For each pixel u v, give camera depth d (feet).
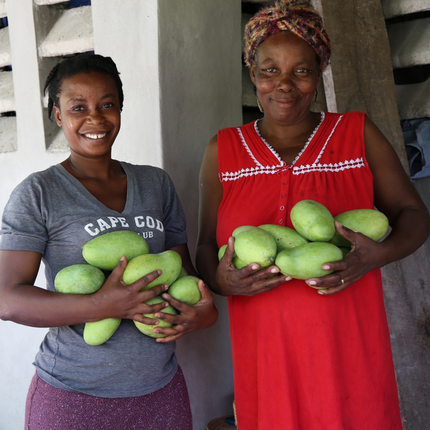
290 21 5.27
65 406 5.00
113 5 7.83
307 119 5.90
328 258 4.46
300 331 5.26
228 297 6.07
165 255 4.90
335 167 5.58
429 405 8.07
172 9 7.50
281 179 5.58
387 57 9.34
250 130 6.04
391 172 5.72
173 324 5.06
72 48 8.87
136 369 5.17
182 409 5.64
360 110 9.03
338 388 5.21
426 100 9.63
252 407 5.72
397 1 9.64
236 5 8.98
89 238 5.14
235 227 5.68
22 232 4.91
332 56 8.96
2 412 10.61
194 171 8.16
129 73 7.75
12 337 10.10
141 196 5.73
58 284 4.72
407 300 8.46
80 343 5.05
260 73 5.64
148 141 7.62
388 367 5.60
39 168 9.45
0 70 11.04
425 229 5.46
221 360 8.76
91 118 5.31
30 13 9.12
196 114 8.14
